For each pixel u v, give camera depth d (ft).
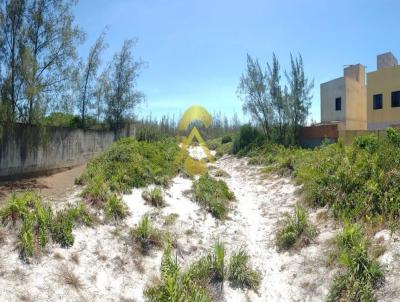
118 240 27.12
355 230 24.27
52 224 25.34
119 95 87.92
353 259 20.97
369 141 38.96
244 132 84.53
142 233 27.68
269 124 81.92
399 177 28.43
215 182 44.50
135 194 36.68
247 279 24.03
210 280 23.82
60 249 24.13
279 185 44.70
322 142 64.85
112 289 22.40
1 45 47.32
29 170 51.16
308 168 41.86
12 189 40.50
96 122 83.97
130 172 41.04
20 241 23.09
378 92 69.56
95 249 25.39
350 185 30.73
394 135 38.55
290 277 24.22
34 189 40.45
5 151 46.34
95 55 77.71
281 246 28.02
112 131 85.66
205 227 32.63
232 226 33.47
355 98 82.74
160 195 35.81
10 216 25.26
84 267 23.32
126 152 48.57
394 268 20.31
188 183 45.32
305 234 27.50
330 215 29.53
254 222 34.45
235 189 47.06
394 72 66.39
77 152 67.15
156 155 52.80
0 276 20.29
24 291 19.77
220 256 24.70
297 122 78.02
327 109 86.02
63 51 53.52
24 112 49.44
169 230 30.35
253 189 46.50
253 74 83.05
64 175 54.29
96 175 40.22
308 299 21.62
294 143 75.56
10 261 21.63
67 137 62.69
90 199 31.99
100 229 27.91
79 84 59.31
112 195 32.76
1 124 45.34
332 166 36.04
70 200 32.71
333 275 21.99
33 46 50.65
